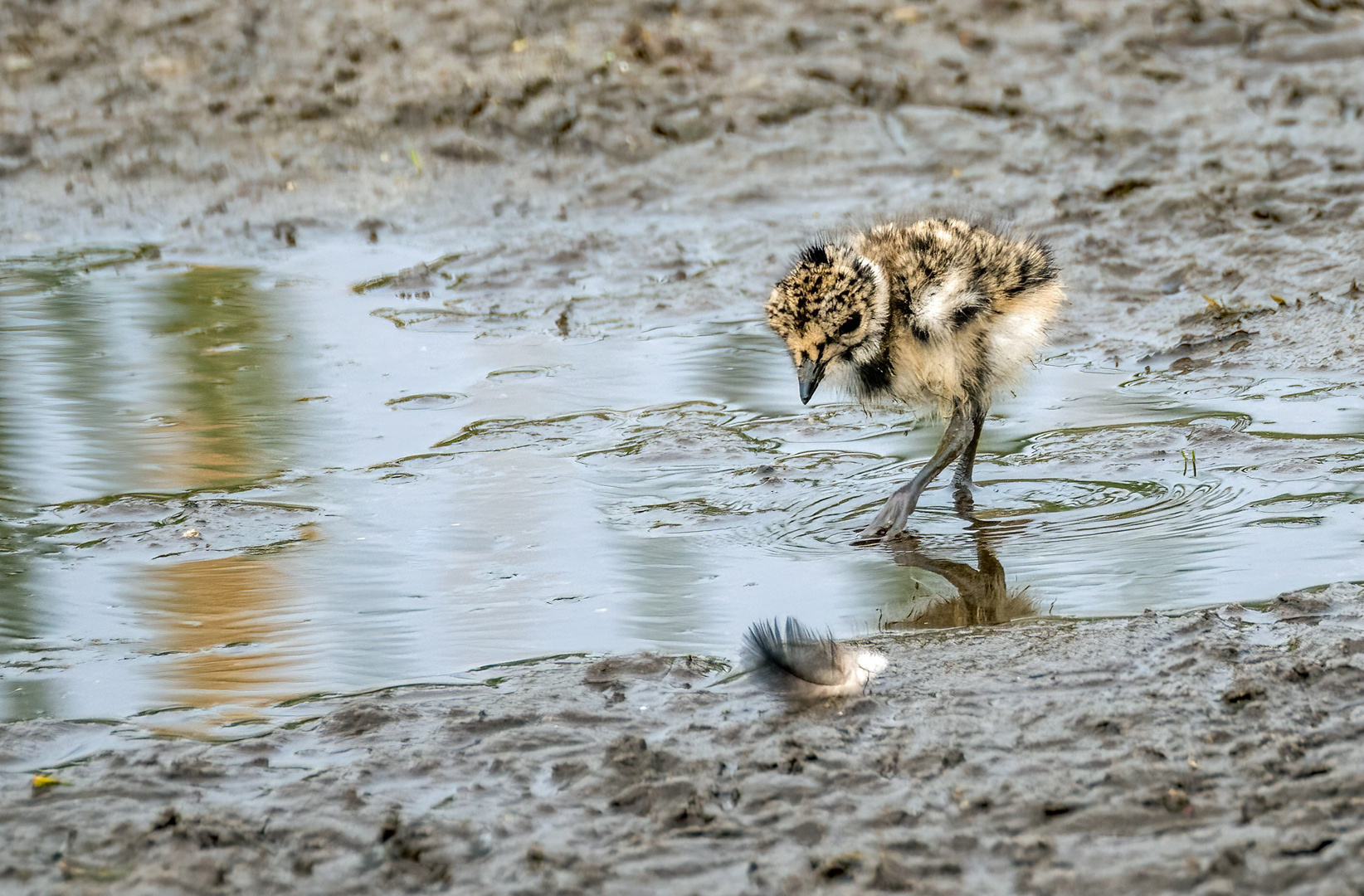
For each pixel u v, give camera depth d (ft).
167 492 41.29
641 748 25.73
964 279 38.63
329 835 23.61
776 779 24.75
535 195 70.69
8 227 70.13
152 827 23.89
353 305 59.21
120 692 29.66
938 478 40.81
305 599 34.19
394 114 77.36
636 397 48.73
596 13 83.30
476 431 45.75
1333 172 63.62
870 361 39.63
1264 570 32.68
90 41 86.02
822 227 63.82
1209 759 24.53
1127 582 32.78
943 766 24.93
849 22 80.84
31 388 50.01
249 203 71.41
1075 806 23.34
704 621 32.24
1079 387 47.32
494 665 30.48
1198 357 48.75
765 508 39.17
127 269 64.54
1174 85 74.33
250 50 83.92
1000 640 30.09
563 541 37.29
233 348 54.34
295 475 42.50
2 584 35.40
